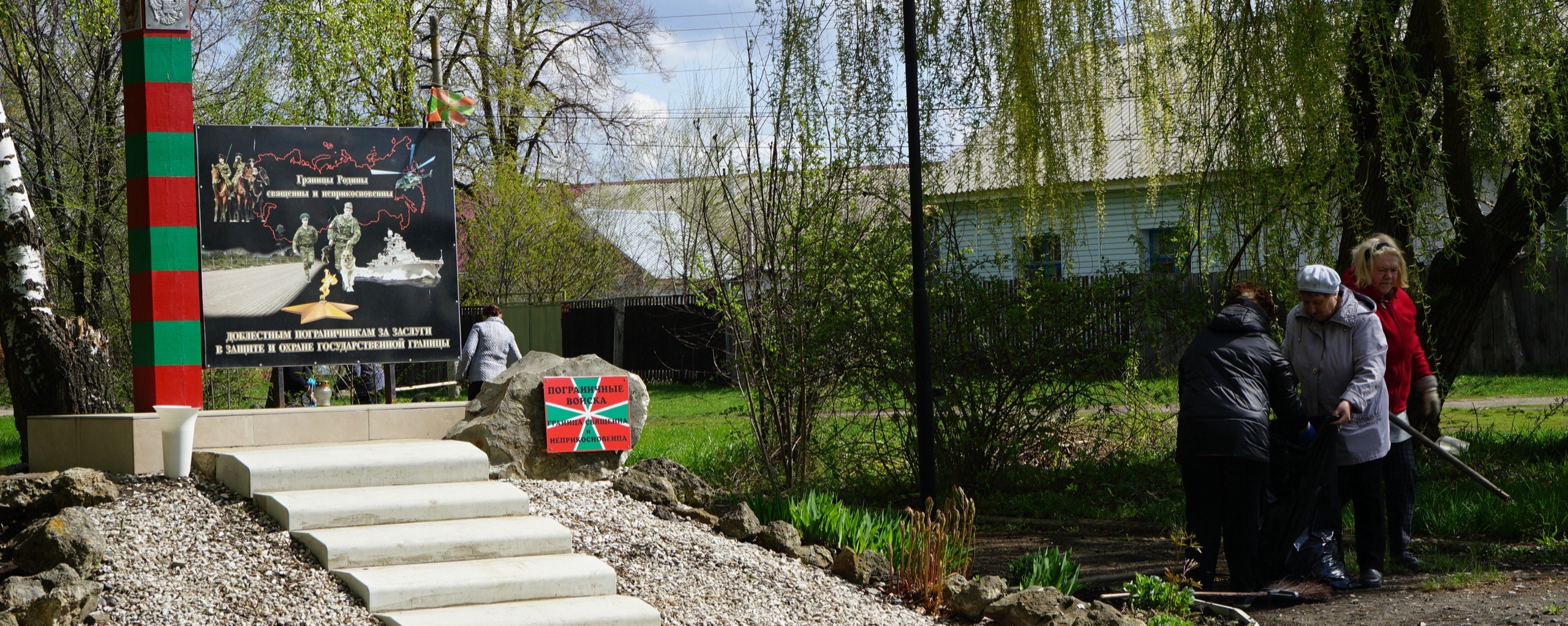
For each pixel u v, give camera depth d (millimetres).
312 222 7332
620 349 25578
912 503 8883
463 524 5586
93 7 12617
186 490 5832
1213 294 8414
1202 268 8016
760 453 10070
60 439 6648
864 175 8969
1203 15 7336
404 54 14711
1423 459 9297
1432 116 7336
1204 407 5652
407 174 7582
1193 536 5723
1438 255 9281
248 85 14445
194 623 4473
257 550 5176
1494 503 7195
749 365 9648
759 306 9578
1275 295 7336
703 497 6750
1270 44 6742
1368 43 6543
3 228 8250
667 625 4887
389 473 5988
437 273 7637
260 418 6648
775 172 9312
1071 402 8938
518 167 26875
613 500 6449
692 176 15492
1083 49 7398
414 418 7066
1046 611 5031
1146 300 8531
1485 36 6469
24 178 13508
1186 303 8500
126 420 6098
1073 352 8734
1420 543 6859
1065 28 7371
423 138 7645
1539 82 6387
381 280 7484
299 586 4891
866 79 8430
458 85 27000
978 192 8562
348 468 5891
